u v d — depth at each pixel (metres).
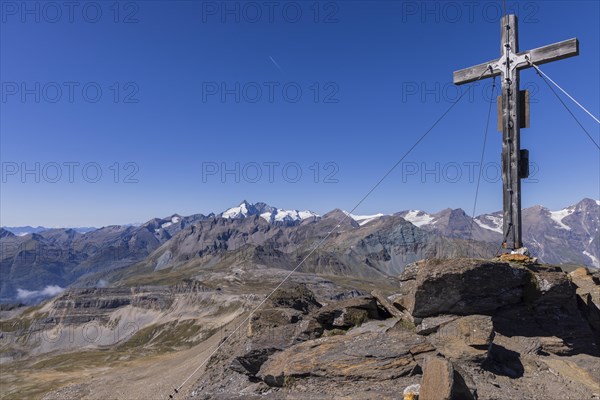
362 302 20.20
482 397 13.85
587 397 14.44
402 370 15.11
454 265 17.98
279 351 20.00
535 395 14.48
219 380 24.48
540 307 18.50
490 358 16.16
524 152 20.81
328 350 17.03
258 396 15.78
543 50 20.12
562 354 17.14
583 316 19.80
